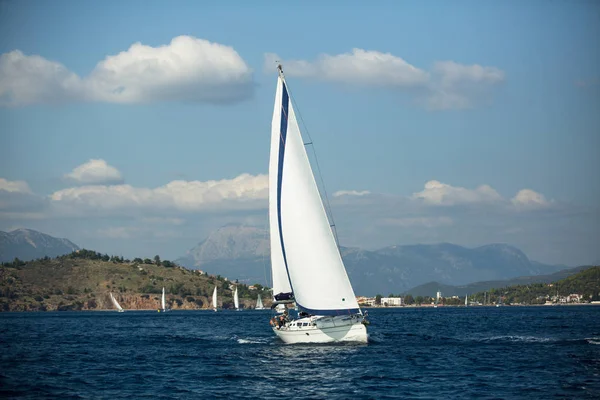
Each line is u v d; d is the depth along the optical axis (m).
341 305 75.50
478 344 89.38
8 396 53.94
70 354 84.31
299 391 55.22
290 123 76.19
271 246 80.50
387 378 60.34
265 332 129.62
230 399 52.41
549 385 56.66
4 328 158.00
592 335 107.44
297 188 75.69
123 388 57.25
